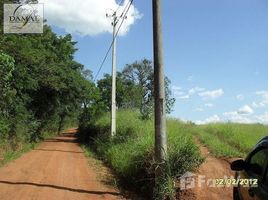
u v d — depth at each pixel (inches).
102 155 978.1
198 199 445.7
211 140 817.5
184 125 1007.6
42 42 1567.4
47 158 975.6
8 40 1067.9
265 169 241.3
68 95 1833.2
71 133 2701.8
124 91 2078.0
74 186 584.7
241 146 775.7
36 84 1338.6
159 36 494.0
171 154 493.0
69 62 1899.6
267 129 987.9
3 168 772.6
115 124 1073.5
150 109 1154.7
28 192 532.7
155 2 496.4
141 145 610.9
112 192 548.1
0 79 956.0
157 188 469.7
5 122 1101.1
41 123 1766.7
